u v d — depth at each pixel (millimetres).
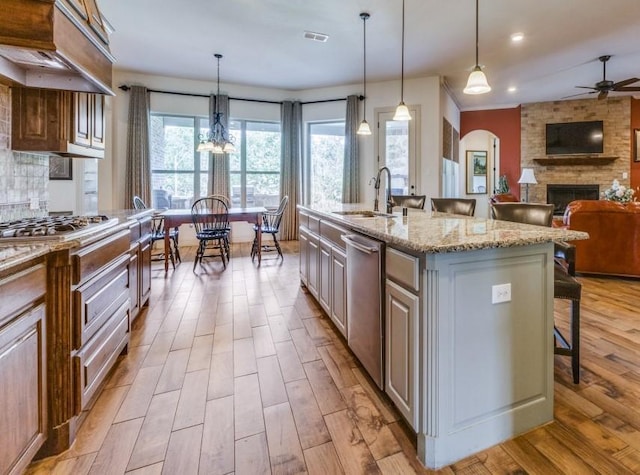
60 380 1398
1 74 1725
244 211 4863
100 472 1311
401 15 3793
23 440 1198
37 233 1501
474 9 3666
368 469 1335
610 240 3859
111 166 5672
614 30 4184
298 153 6645
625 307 3018
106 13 3779
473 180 9195
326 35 4281
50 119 2062
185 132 6219
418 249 1312
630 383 1886
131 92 5629
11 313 1120
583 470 1321
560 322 2709
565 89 6645
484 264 1402
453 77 5883
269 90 6551
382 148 6191
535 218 2369
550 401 1581
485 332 1422
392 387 1603
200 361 2164
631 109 7207
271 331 2617
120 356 2211
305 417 1635
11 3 1396
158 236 4672
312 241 3174
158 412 1669
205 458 1383
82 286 1518
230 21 3951
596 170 7461
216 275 4254
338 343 2412
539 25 4039
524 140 7820
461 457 1396
